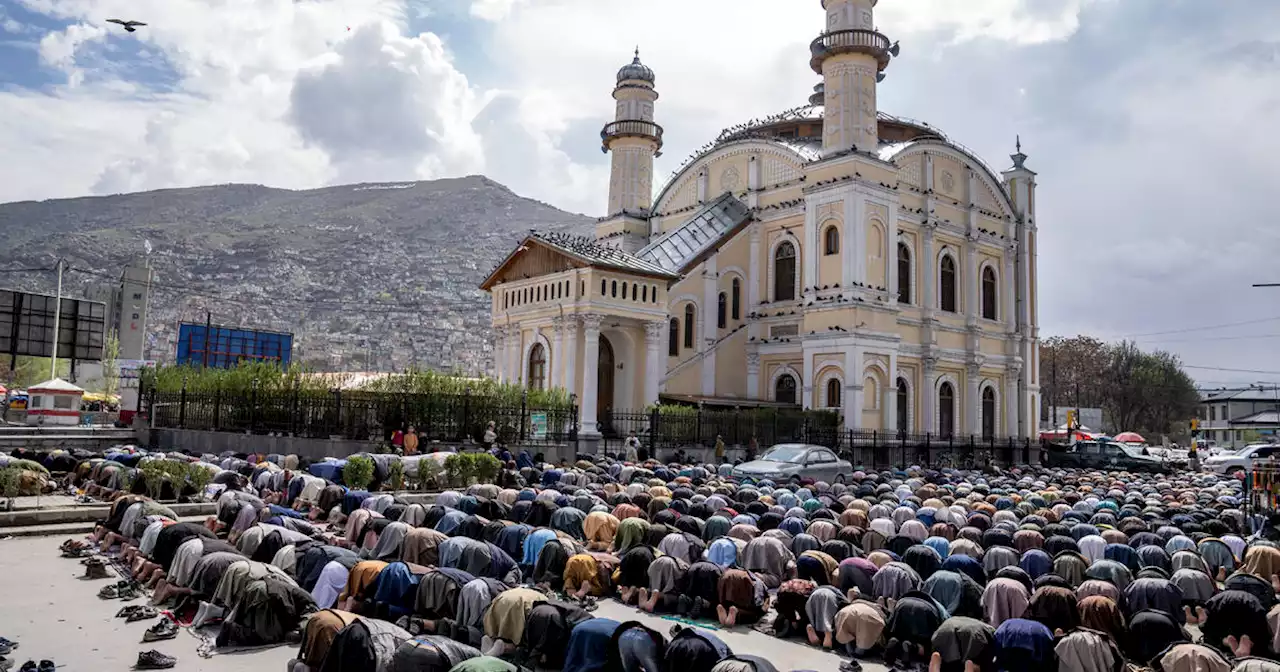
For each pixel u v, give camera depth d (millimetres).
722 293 47938
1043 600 10234
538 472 23234
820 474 28000
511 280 39500
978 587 10969
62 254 163625
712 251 46562
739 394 47531
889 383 43562
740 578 11617
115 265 165250
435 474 21656
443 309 172625
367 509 15258
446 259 199625
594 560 12602
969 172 52031
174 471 17203
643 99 55312
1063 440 59219
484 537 13602
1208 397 100625
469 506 15633
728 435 36719
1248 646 10250
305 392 29812
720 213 49188
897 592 11250
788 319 46312
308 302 167500
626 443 32406
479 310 174625
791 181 47531
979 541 14992
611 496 18016
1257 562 13820
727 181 51219
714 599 11797
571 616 9094
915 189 48719
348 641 7617
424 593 9836
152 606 10875
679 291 45062
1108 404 100625
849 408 41969
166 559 11664
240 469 19812
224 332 57469
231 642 9688
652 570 12125
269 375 31797
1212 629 10648
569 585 12516
